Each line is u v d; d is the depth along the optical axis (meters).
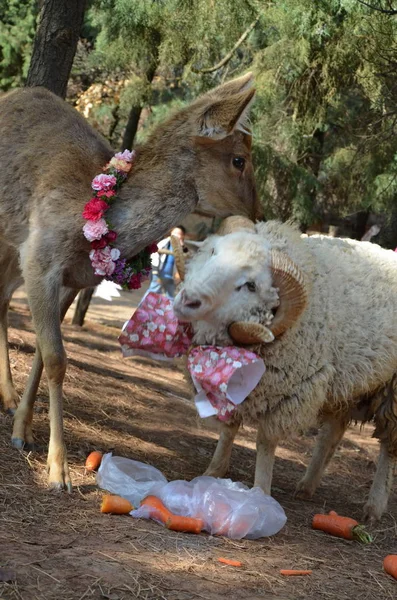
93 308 7.73
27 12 9.42
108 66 5.30
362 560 2.49
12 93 2.92
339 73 4.84
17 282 3.03
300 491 3.00
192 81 4.95
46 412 3.09
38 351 2.76
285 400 2.61
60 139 2.76
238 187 2.77
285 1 4.22
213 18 4.25
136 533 2.34
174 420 3.63
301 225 5.70
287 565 2.34
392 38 4.14
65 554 2.14
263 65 4.79
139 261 2.74
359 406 2.91
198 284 2.41
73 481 2.60
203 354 2.53
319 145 6.33
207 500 2.47
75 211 2.63
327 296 2.64
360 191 5.86
